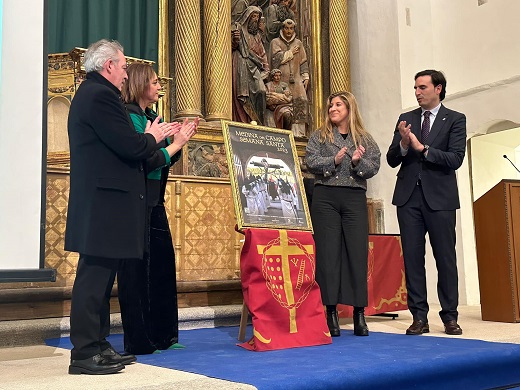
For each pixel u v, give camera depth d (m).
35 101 3.31
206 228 5.83
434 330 4.48
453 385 3.10
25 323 4.23
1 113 3.19
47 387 2.46
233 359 3.23
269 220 3.97
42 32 3.38
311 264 4.01
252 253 3.79
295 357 3.26
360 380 2.72
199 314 5.08
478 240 5.18
